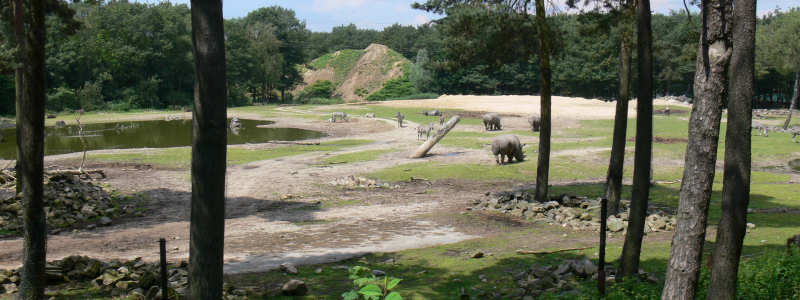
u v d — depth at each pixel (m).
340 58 185.50
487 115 56.22
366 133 55.09
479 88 127.19
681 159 35.47
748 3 5.92
